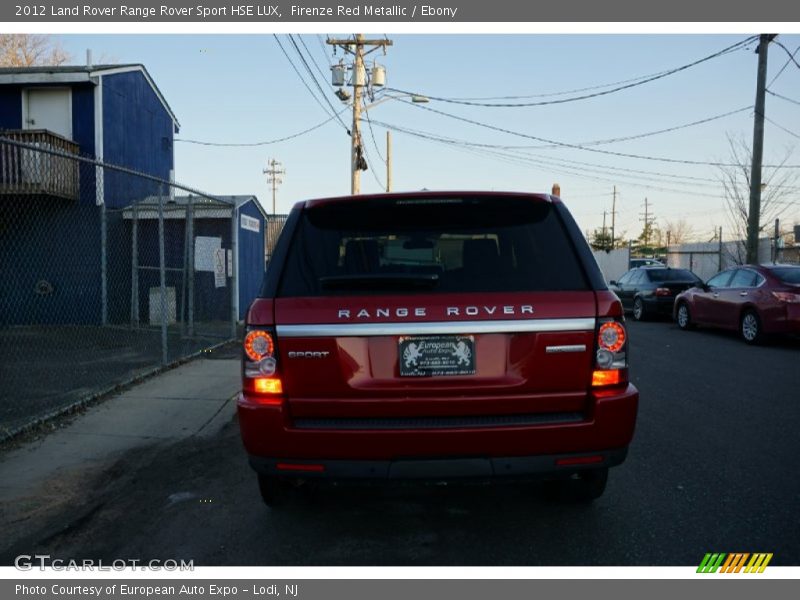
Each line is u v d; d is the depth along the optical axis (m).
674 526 4.00
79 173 15.83
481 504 4.41
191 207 12.42
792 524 4.01
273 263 3.62
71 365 9.76
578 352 3.41
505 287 3.47
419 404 3.39
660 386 8.22
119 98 17.03
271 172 65.75
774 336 12.43
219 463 5.38
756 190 18.50
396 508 4.37
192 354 10.62
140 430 6.32
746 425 6.29
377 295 3.44
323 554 3.74
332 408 3.42
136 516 4.32
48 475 5.07
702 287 14.11
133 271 14.05
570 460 3.43
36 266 15.61
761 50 18.19
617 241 85.12
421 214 3.75
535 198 3.78
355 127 24.08
